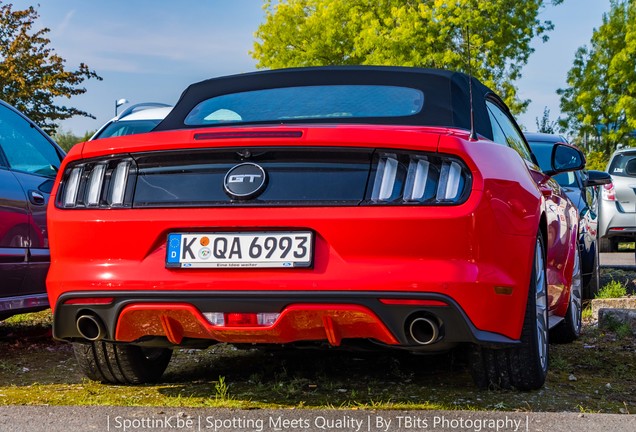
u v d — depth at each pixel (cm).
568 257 507
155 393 384
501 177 336
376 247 317
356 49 3142
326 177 325
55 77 2298
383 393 371
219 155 336
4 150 516
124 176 347
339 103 384
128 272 337
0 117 530
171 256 333
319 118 375
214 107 402
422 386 387
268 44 3356
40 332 625
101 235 343
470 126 371
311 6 3344
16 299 504
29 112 2292
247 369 444
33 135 561
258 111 390
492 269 323
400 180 322
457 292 314
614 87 3556
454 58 2936
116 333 346
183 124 396
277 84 410
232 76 427
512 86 3077
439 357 461
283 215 322
